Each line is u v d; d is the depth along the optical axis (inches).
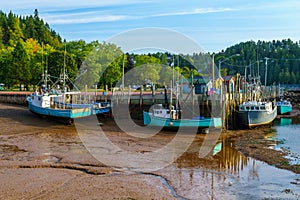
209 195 676.1
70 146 1069.1
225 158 973.8
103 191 675.4
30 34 5487.2
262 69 5383.9
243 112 1528.1
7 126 1392.7
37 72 2704.2
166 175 792.9
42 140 1154.7
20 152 977.5
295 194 689.6
